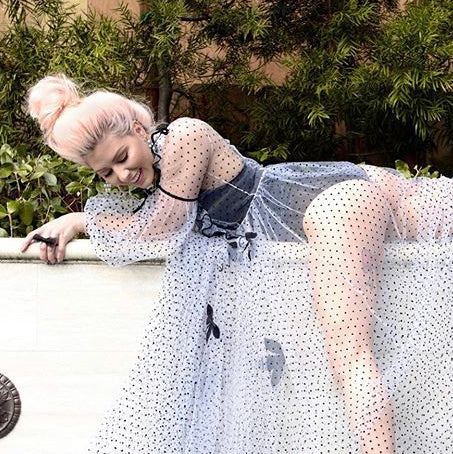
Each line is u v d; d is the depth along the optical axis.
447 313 2.71
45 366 2.83
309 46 3.91
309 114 3.64
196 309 2.68
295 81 3.77
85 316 2.82
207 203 2.70
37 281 2.81
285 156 3.78
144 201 2.66
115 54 3.60
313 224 2.62
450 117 3.90
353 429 2.56
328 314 2.59
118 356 2.83
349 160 4.04
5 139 3.58
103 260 2.72
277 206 2.72
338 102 3.73
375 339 2.67
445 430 2.71
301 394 2.66
